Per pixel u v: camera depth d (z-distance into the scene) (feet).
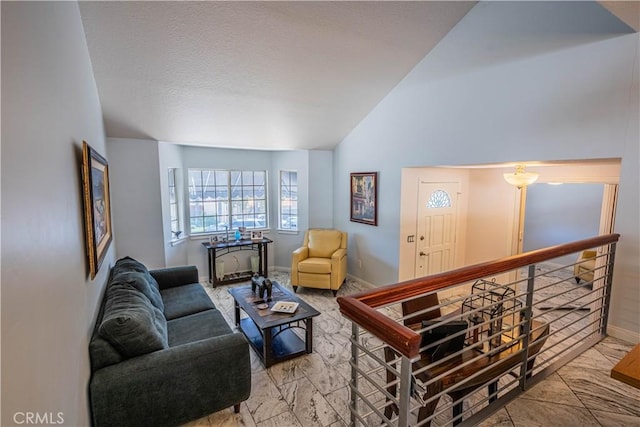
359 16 9.36
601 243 7.51
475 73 10.43
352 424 4.99
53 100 4.47
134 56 9.08
